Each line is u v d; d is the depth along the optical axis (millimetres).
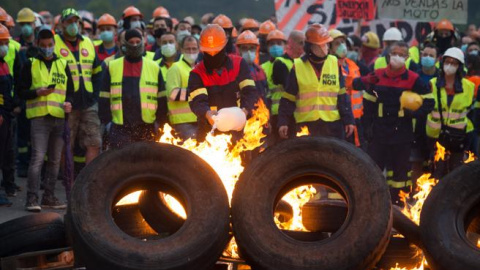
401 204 14922
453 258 8617
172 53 15992
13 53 15500
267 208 8828
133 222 9820
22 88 14383
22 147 18000
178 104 14289
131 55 14070
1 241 9266
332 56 14352
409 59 17234
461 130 15484
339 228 9039
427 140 15734
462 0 20141
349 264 8484
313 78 14188
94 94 15500
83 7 51406
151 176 8930
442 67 15422
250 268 9016
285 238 8688
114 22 17875
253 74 15461
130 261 8406
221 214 8727
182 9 55969
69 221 8672
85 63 15430
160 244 8523
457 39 20672
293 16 19922
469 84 15469
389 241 9141
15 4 42031
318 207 9250
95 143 15500
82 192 8742
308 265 8508
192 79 11344
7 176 15703
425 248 8828
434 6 20219
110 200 8812
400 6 20203
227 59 11414
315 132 14250
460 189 8953
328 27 20016
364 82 14961
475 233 9352
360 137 16438
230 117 10719
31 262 9117
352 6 19984
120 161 8891
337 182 8859
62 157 17328
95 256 8453
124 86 14031
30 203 14398
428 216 8906
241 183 8922
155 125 14852
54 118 14516
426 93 14820
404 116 14844
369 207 8617
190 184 8852
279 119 14344
